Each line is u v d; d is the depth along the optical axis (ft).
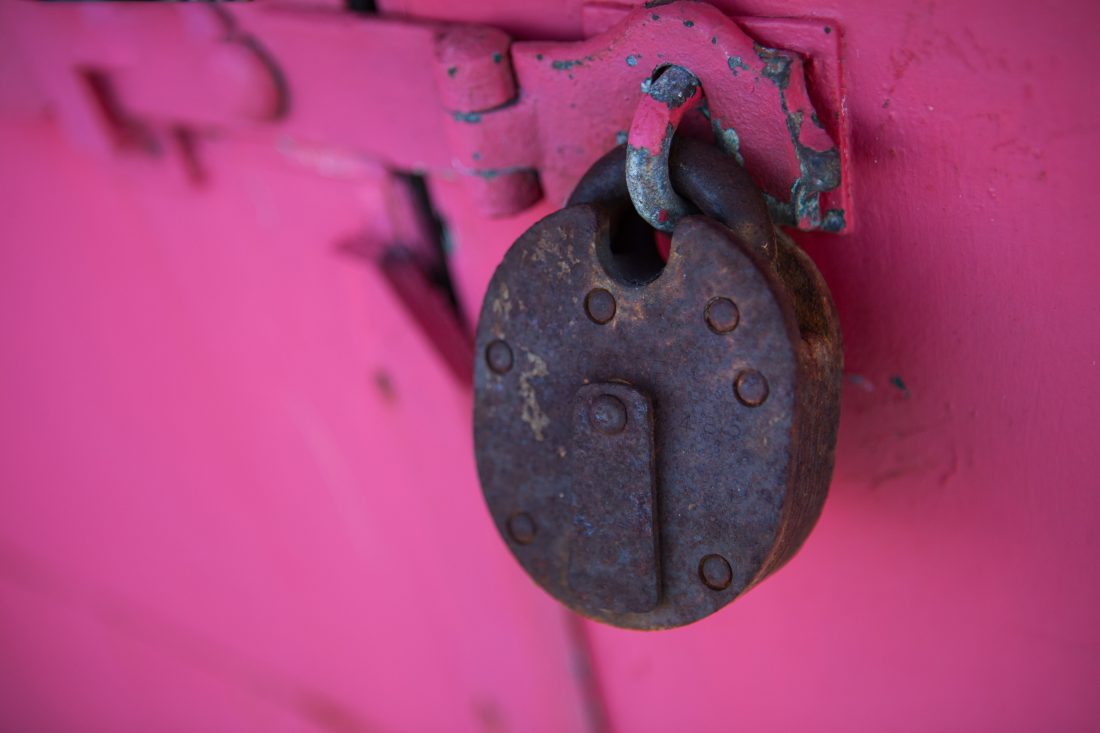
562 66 0.98
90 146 1.37
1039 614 1.07
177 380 1.62
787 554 0.96
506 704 1.54
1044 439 0.99
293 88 1.18
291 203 1.32
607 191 0.94
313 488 1.58
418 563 1.51
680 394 0.92
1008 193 0.92
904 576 1.13
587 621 1.39
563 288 0.95
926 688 1.17
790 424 0.89
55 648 2.38
